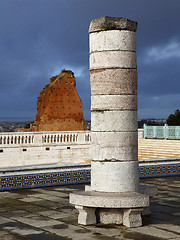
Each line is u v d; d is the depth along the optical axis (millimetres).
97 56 8117
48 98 34531
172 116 54344
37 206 9539
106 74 8000
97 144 8055
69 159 27562
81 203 7488
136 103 8234
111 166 7871
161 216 8289
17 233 6883
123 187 7832
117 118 7926
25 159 25562
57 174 13914
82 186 13719
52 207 9383
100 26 8062
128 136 7957
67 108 34719
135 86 8195
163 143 27719
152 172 16188
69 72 35594
